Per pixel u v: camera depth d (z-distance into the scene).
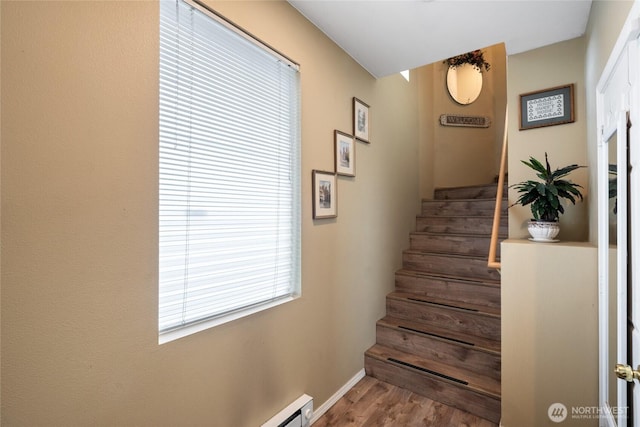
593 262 1.60
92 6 0.99
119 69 1.05
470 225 3.11
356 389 2.28
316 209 1.92
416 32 2.01
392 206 2.96
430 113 3.90
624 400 1.12
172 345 1.20
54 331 0.91
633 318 1.04
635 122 0.98
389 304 2.78
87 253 0.98
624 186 1.09
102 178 1.01
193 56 1.31
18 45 0.85
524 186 2.06
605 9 1.39
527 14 1.80
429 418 1.96
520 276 1.79
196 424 1.29
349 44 2.16
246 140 1.54
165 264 1.23
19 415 0.86
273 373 1.65
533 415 1.74
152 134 1.14
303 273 1.85
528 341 1.76
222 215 1.44
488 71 4.28
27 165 0.86
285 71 1.76
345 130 2.24
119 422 1.05
